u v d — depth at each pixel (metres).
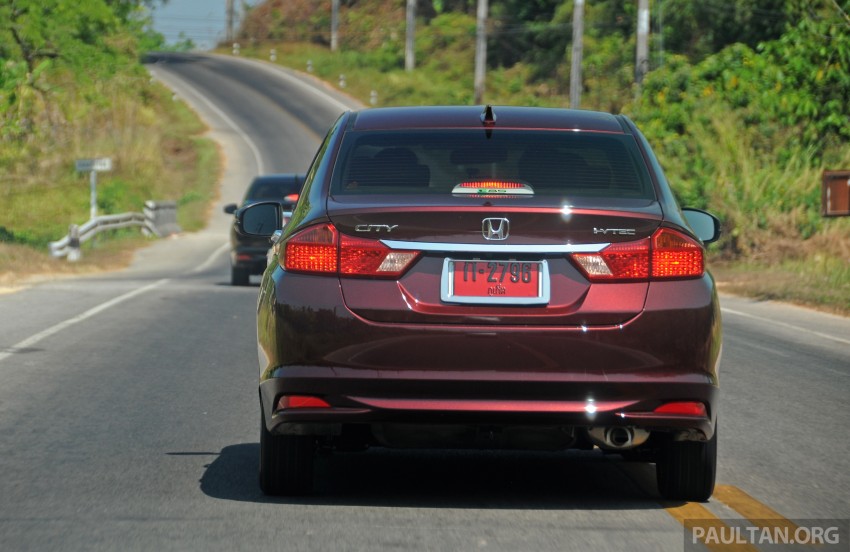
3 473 19.12
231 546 14.87
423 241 15.83
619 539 15.39
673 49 165.88
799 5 96.00
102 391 27.64
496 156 17.66
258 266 61.53
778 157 87.69
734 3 156.50
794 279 61.06
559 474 19.77
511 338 15.60
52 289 57.06
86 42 105.62
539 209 15.85
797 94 92.00
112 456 20.53
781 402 27.08
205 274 77.19
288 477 17.36
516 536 15.47
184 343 36.66
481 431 16.28
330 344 15.80
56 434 22.55
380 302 15.74
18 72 103.00
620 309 15.77
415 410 15.69
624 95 153.00
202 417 24.41
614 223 15.95
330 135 18.73
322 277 15.99
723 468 20.17
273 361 16.20
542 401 15.69
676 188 84.88
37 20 98.69
